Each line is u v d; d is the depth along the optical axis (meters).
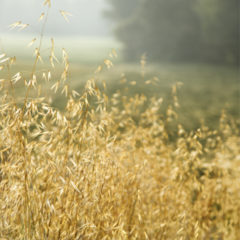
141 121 3.91
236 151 4.55
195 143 3.28
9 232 2.25
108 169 2.56
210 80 21.98
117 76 19.44
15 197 2.28
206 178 3.71
